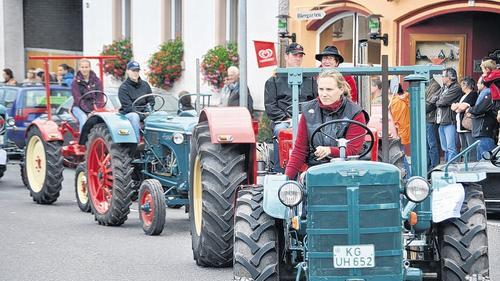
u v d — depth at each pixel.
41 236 18.80
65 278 14.81
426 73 12.40
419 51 29.34
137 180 20.64
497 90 22.97
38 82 39.06
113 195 19.80
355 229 10.60
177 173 18.97
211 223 15.26
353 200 10.59
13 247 17.55
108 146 20.08
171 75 39.91
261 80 34.12
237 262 11.53
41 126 24.12
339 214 10.63
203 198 15.37
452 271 11.35
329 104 11.62
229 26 37.38
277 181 11.58
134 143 19.95
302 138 11.77
